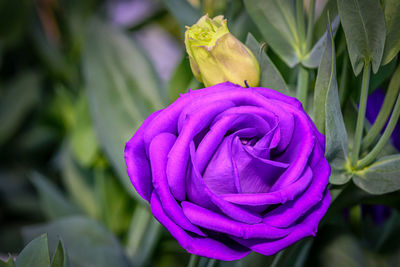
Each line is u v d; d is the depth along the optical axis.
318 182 0.23
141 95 0.35
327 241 0.31
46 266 0.25
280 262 0.28
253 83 0.26
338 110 0.25
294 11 0.28
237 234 0.22
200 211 0.22
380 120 0.26
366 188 0.26
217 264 0.29
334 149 0.26
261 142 0.23
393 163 0.26
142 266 0.34
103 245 0.33
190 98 0.24
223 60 0.25
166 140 0.23
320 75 0.26
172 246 0.37
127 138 0.34
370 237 0.32
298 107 0.24
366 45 0.25
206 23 0.25
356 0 0.24
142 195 0.23
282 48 0.28
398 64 0.26
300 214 0.23
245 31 0.32
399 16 0.25
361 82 0.27
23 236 0.33
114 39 0.36
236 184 0.22
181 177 0.23
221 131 0.23
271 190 0.23
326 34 0.26
